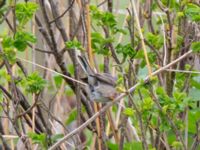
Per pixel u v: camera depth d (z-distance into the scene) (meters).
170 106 5.12
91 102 6.32
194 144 5.82
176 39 5.98
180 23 6.13
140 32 5.44
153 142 5.82
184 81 6.12
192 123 6.37
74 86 6.42
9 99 6.04
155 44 5.95
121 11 7.38
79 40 6.34
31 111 6.14
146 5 6.38
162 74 6.11
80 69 6.16
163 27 5.88
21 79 5.68
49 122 5.96
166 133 6.10
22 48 5.32
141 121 5.12
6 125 6.60
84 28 5.88
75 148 5.95
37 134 5.78
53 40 6.27
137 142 6.21
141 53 5.82
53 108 7.21
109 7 6.32
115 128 6.27
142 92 5.19
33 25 6.56
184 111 5.96
